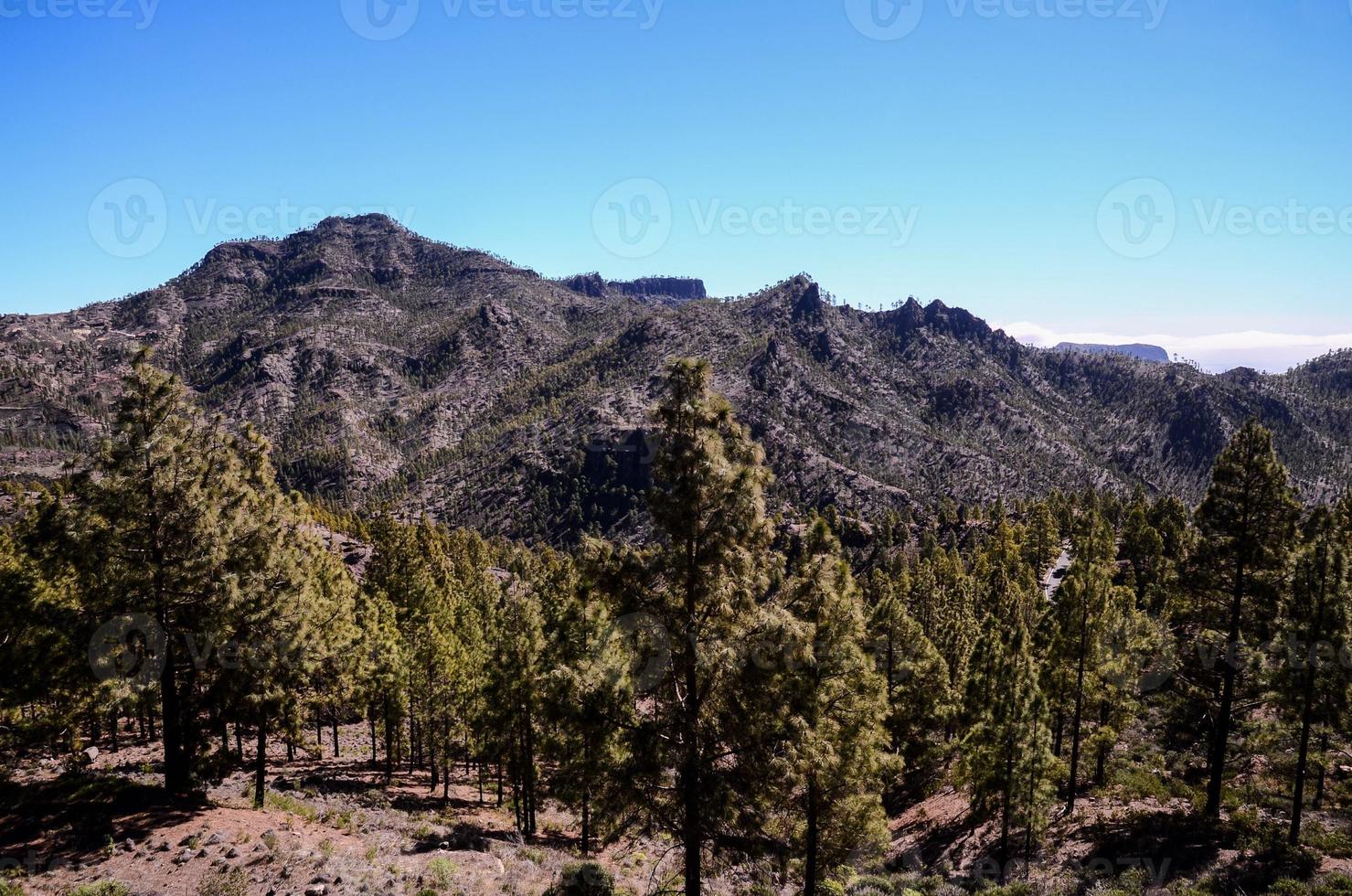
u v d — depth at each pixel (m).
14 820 16.94
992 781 24.28
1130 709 31.22
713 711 13.25
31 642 19.53
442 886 16.44
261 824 18.64
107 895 13.34
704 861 14.04
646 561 13.14
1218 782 23.72
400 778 39.19
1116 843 23.36
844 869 24.78
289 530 28.12
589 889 17.55
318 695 24.66
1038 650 34.62
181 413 20.38
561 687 12.72
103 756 33.75
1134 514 85.00
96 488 18.75
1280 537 22.67
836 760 14.15
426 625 36.22
